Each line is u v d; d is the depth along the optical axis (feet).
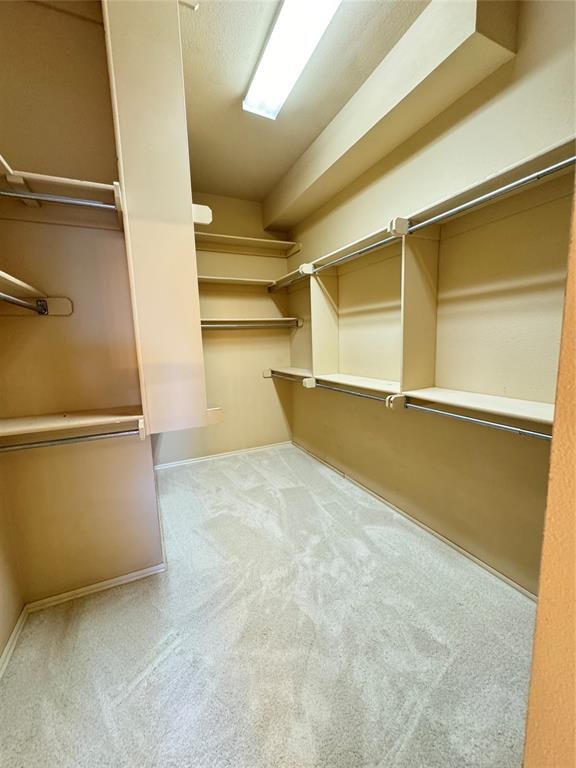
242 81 5.64
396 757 2.78
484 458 4.97
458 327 5.20
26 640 4.03
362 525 6.39
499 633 3.95
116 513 4.96
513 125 4.17
